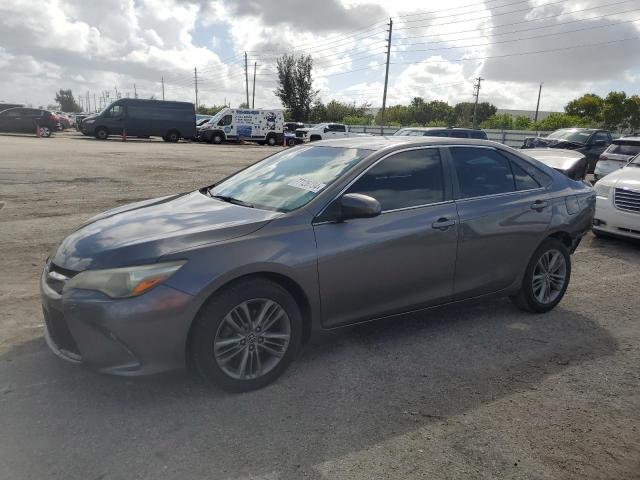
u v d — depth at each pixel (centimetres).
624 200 768
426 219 398
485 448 286
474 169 446
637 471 272
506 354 404
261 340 338
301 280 343
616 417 321
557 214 482
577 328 461
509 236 447
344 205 350
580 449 288
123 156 2023
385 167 396
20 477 253
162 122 3344
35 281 537
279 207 370
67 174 1387
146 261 303
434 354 400
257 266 324
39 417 301
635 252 758
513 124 5269
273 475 260
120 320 294
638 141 1259
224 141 3666
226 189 434
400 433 297
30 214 863
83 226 372
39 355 375
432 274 407
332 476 260
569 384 360
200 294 307
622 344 430
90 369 307
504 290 461
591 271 651
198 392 333
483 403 332
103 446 278
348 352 397
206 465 265
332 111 6800
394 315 399
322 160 418
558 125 4631
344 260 358
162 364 307
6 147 2192
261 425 301
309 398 331
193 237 322
